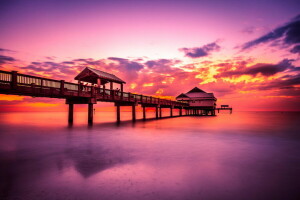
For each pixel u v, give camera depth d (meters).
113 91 20.33
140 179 4.92
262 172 5.53
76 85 15.87
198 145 9.49
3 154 7.59
